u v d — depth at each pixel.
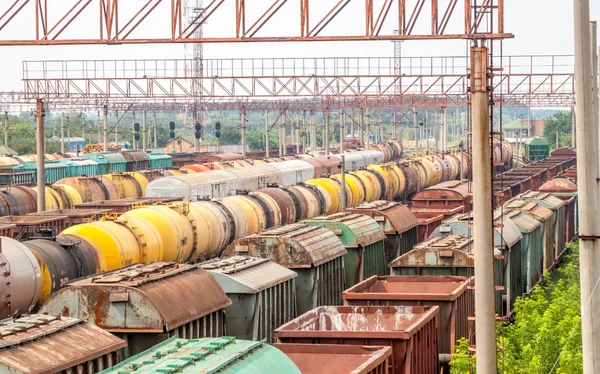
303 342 23.81
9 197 51.78
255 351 19.47
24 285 28.69
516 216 46.06
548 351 28.45
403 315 26.91
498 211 43.41
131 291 23.78
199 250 43.78
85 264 32.97
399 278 33.16
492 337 21.23
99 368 20.42
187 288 25.81
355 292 29.91
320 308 27.23
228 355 18.59
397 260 34.97
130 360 18.09
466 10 26.56
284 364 19.59
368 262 40.31
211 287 27.00
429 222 51.69
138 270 26.38
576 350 28.20
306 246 34.19
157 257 38.88
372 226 42.47
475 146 22.08
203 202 47.75
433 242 36.69
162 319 23.56
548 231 51.97
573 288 35.31
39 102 52.12
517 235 41.28
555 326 29.17
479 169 21.89
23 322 20.52
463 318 30.36
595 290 20.77
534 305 33.25
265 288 28.98
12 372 17.97
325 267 35.34
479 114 22.14
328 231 37.88
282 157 95.62
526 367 27.47
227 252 34.47
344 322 26.98
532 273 45.53
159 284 24.97
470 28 26.48
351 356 22.33
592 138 21.00
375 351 22.52
